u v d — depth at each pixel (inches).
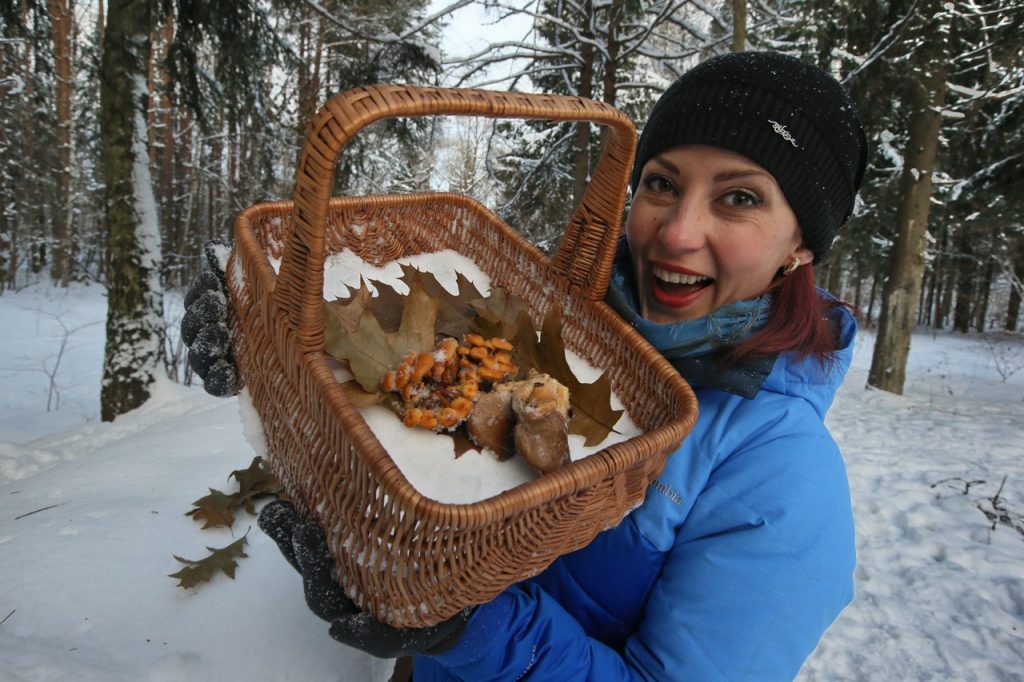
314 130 22.1
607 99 249.4
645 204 34.0
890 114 255.9
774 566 27.5
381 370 28.1
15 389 281.4
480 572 22.6
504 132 338.3
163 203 506.3
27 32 181.0
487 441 26.9
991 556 117.1
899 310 256.4
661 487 31.1
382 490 21.3
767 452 30.4
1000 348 493.7
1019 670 89.0
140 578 55.3
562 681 27.3
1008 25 202.4
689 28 262.4
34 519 70.5
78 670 45.4
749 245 31.1
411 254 41.1
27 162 542.9
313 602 25.4
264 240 35.0
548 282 39.2
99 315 494.0
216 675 47.0
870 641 96.7
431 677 35.5
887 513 139.5
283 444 27.5
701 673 26.8
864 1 219.9
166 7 182.4
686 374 33.6
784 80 30.3
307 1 210.5
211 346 30.8
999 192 269.7
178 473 88.9
